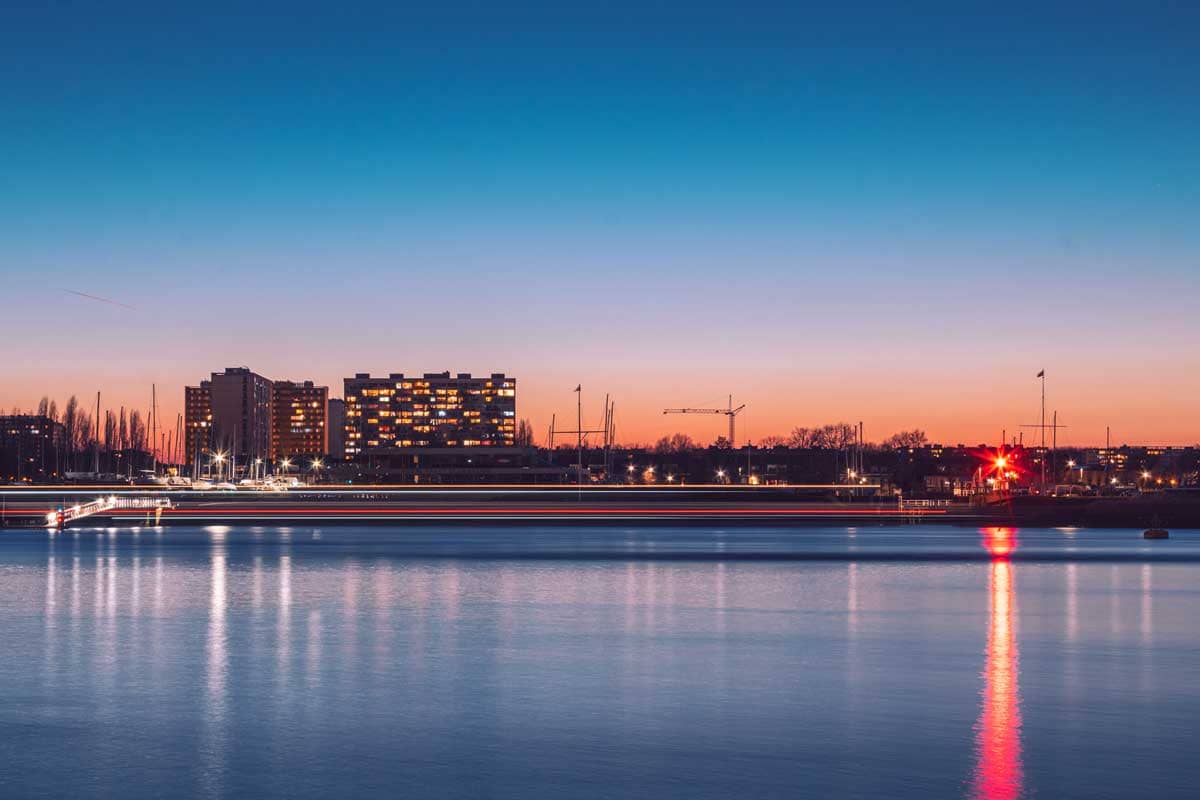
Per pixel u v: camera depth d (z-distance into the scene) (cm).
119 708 3069
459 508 17425
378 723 2886
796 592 6328
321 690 3325
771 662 3856
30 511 17025
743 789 2284
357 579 7125
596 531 14625
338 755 2558
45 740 2702
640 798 2223
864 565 8444
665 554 9700
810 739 2711
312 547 10669
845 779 2358
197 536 12750
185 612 5300
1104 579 7256
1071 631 4684
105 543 11306
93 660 3878
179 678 3525
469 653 4053
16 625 4828
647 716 2975
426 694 3272
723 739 2712
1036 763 2484
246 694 3266
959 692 3309
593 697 3228
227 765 2473
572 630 4675
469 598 5959
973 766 2462
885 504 17975
